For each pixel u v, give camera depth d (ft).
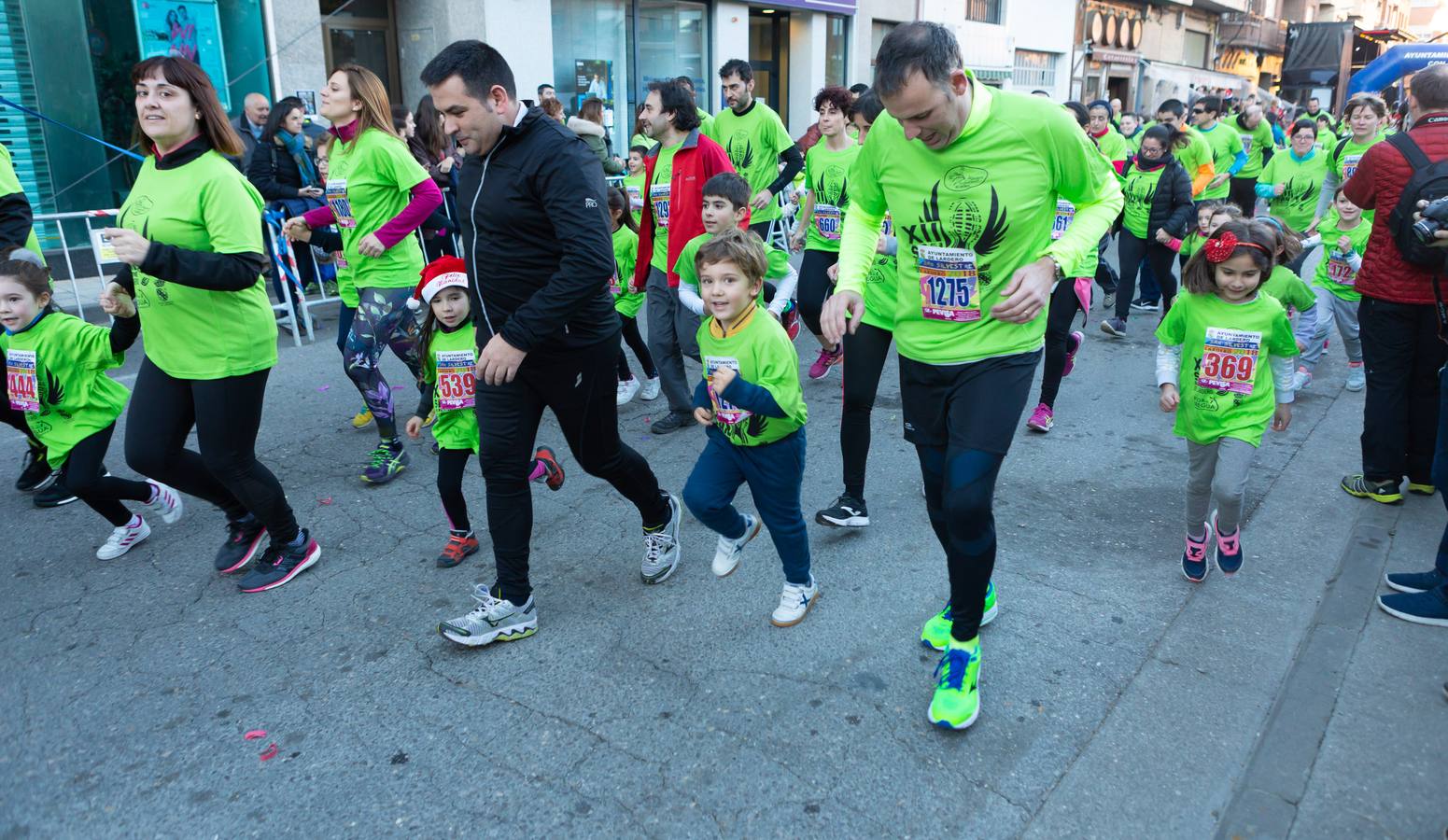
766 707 9.82
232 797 8.68
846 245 10.03
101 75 29.94
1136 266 25.39
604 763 9.02
